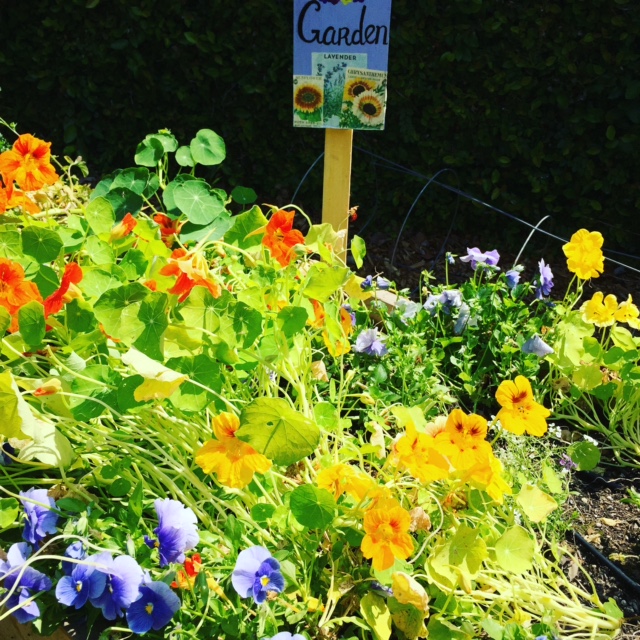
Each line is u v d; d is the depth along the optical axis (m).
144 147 2.29
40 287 1.84
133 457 1.70
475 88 3.85
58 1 4.20
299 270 2.08
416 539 1.74
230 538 1.53
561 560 1.99
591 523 2.12
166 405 1.77
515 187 4.05
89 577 1.40
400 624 1.55
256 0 3.94
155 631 1.48
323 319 1.97
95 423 1.83
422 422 1.61
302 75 2.39
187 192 2.12
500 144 3.93
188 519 1.47
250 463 1.50
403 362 2.35
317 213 4.36
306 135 4.18
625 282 3.80
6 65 4.48
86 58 4.31
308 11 2.31
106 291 1.62
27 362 1.74
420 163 4.08
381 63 2.34
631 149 3.65
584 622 1.65
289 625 1.55
